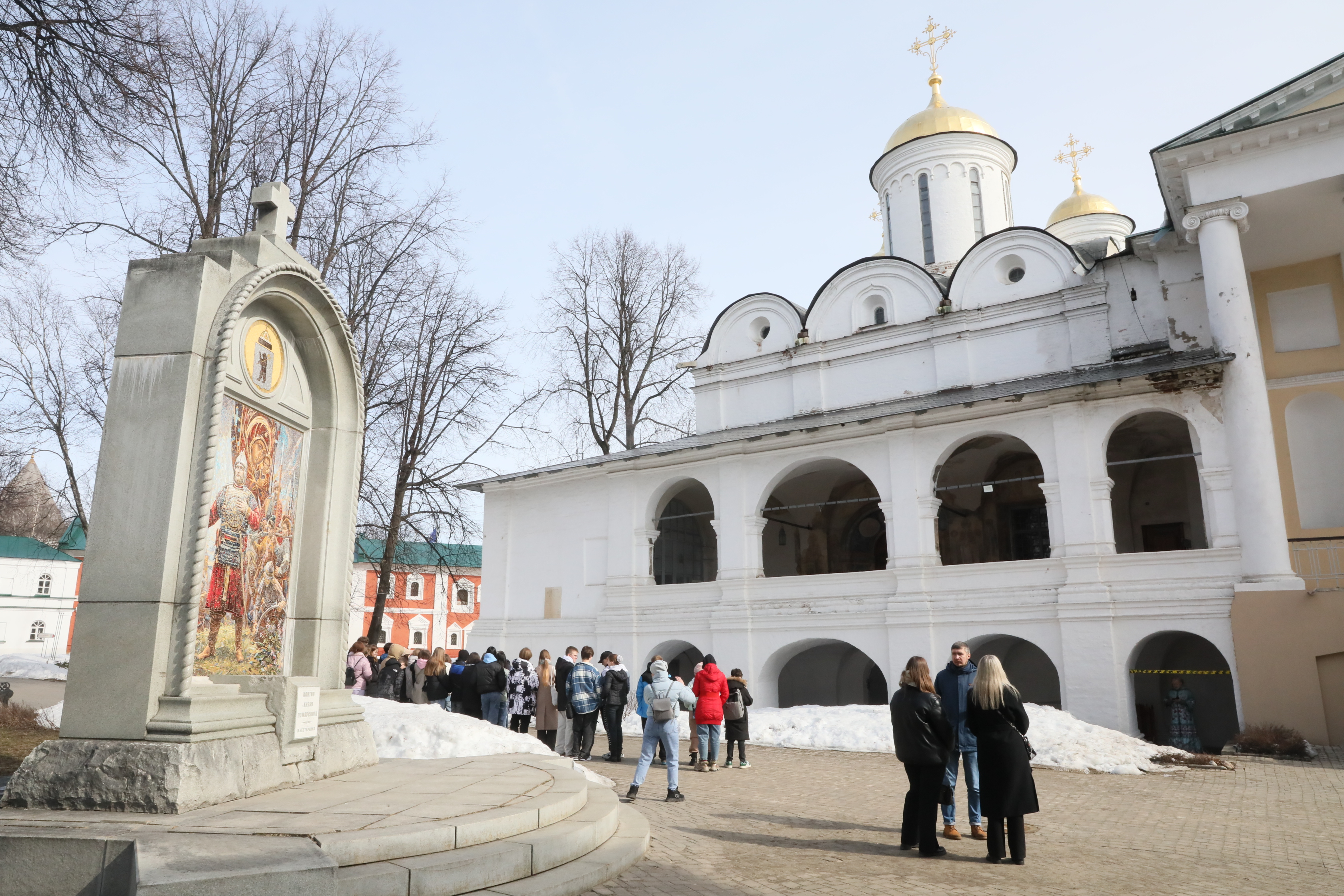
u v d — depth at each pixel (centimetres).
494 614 2816
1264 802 1063
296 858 486
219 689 698
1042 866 738
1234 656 1639
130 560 664
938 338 2548
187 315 704
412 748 1076
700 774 1328
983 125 3203
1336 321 2058
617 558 2567
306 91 2384
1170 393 1827
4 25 1003
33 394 2873
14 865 514
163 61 1137
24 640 6078
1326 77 1838
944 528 2672
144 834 526
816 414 2717
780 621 2198
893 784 1225
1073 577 1841
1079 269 2381
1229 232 1836
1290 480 2016
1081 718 1756
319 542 886
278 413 844
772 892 640
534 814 668
